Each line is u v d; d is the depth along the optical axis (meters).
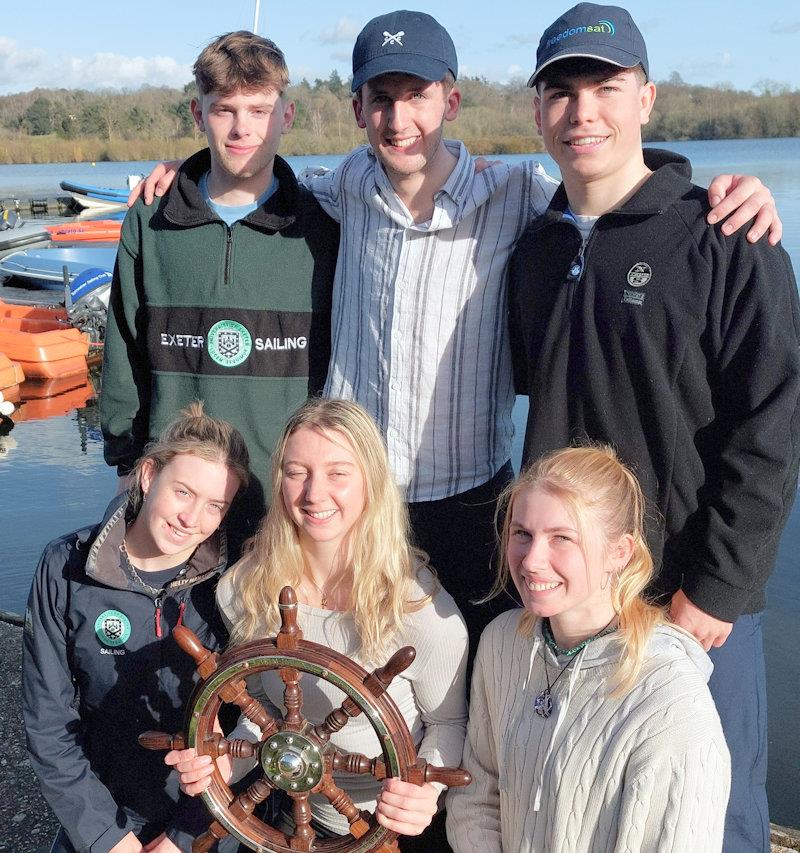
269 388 2.48
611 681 1.58
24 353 9.97
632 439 1.92
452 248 2.24
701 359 1.85
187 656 1.98
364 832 1.67
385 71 2.10
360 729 1.88
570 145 1.94
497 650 1.81
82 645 1.96
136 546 2.00
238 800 1.71
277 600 1.92
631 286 1.88
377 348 2.33
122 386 2.60
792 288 1.84
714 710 1.51
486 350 2.29
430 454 2.32
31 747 1.94
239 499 2.21
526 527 1.67
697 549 1.88
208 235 2.43
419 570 1.98
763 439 1.77
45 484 7.14
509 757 1.69
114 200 22.97
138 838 2.03
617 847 1.49
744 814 1.89
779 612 4.25
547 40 1.95
